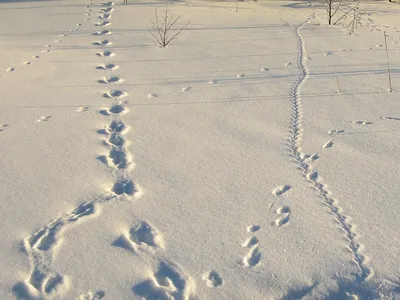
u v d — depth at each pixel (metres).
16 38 5.02
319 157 2.67
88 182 2.48
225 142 2.85
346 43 4.80
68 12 6.09
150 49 4.62
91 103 3.41
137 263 1.94
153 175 2.54
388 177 2.45
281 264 1.92
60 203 2.31
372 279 1.83
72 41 4.89
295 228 2.12
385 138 2.84
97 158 2.71
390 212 2.19
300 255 1.96
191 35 5.09
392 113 3.16
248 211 2.24
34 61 4.29
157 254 1.99
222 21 5.67
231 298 1.77
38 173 2.55
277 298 1.78
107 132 3.01
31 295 1.79
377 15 6.20
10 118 3.17
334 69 4.05
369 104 3.31
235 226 2.14
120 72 4.03
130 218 2.21
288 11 6.39
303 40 4.92
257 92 3.59
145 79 3.87
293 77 3.88
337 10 6.46
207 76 3.92
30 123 3.10
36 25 5.53
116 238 2.08
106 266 1.93
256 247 2.01
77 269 1.91
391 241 2.01
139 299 1.78
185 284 1.83
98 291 1.81
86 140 2.90
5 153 2.74
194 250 2.01
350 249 1.98
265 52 4.52
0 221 2.18
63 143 2.86
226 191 2.39
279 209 2.25
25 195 2.37
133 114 3.24
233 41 4.88
